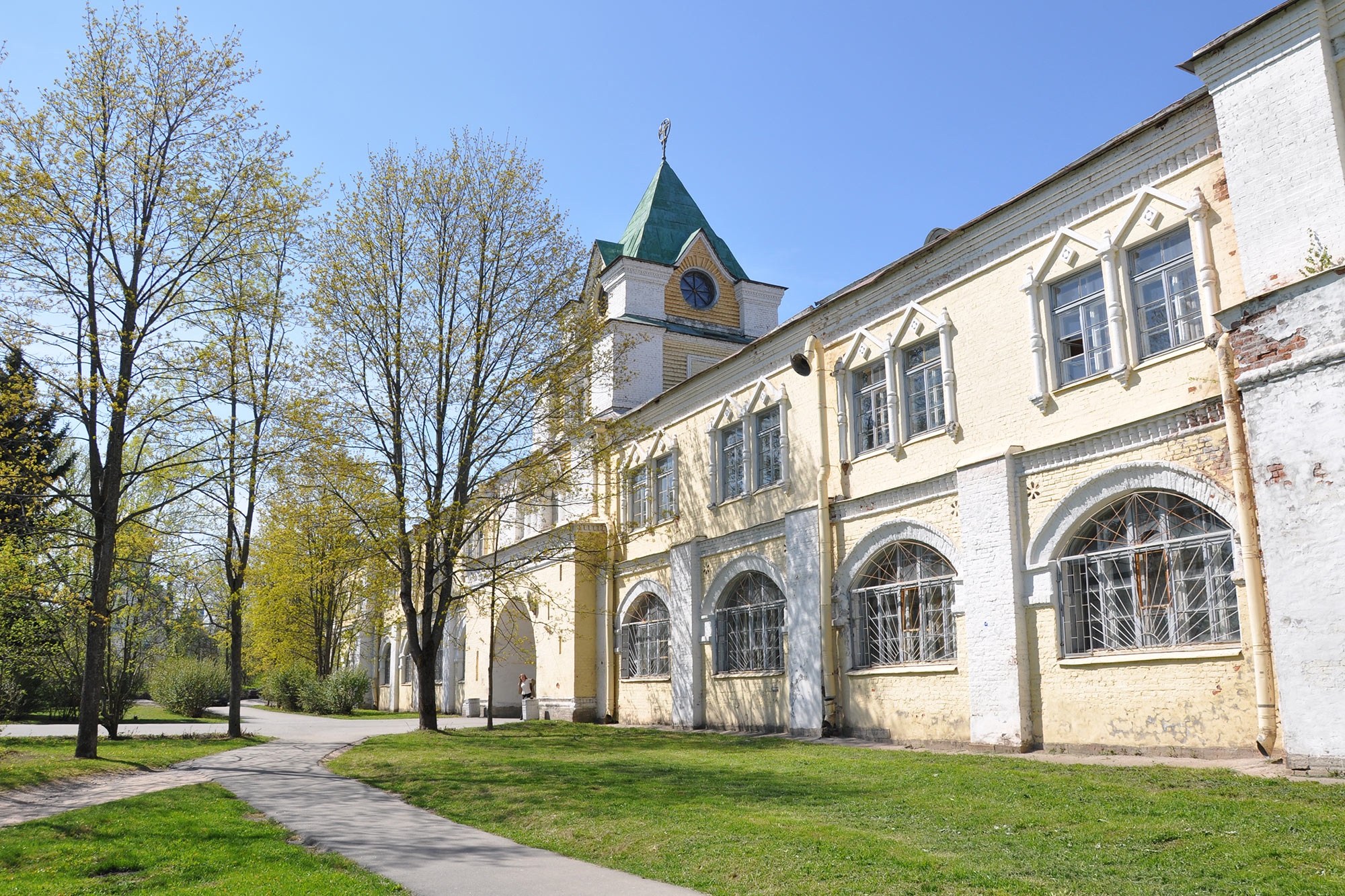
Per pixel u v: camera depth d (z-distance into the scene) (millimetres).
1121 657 14094
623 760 16594
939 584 17969
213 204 19359
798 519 21453
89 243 18266
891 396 19266
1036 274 16141
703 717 24750
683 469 26656
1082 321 15609
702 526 25500
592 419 26578
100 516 18297
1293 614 11266
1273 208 12242
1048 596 15289
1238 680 12602
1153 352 14375
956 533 17422
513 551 34812
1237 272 13062
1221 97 13047
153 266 18969
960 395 17641
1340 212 11508
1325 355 11141
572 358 25828
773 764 15250
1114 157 14945
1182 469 13531
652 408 28281
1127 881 6902
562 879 8250
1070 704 14836
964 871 7336
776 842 8828
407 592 24891
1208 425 13234
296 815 11859
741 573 23859
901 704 18312
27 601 19031
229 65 19500
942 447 17984
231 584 23703
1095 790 10594
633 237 36438
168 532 21656
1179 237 14133
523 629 37219
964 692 16859
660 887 7863
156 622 24234
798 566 21344
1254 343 12000
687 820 10242
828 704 19984
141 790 13742
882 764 14289
